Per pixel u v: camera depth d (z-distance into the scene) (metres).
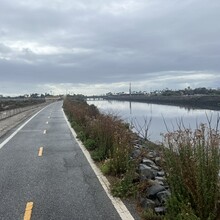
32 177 10.34
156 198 7.65
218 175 5.97
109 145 13.42
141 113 39.38
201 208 5.58
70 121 34.72
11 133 24.03
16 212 7.13
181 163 6.28
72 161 13.09
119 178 10.04
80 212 7.15
